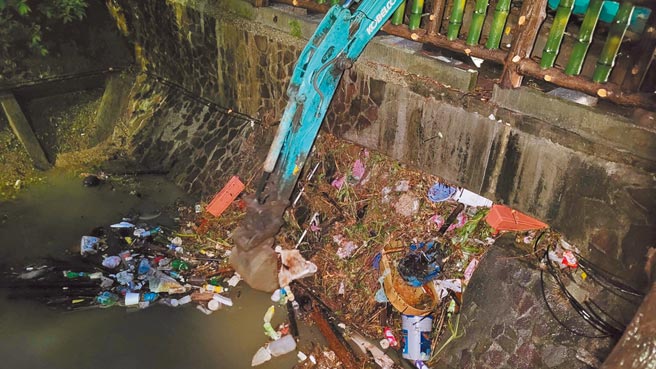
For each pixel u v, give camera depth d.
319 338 5.60
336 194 6.42
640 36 4.24
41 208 7.18
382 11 4.55
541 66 4.37
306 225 6.48
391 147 5.91
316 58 4.33
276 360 5.36
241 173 7.19
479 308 5.00
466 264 5.31
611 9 4.53
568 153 4.37
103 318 5.70
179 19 7.43
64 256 6.44
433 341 5.29
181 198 7.48
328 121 6.48
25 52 7.60
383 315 5.65
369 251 5.95
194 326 5.69
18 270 6.19
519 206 4.96
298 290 6.06
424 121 5.39
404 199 5.87
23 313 5.65
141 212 7.21
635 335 3.26
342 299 5.94
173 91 8.29
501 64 5.06
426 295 5.34
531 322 4.65
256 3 6.41
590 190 4.34
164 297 5.97
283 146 4.63
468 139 5.09
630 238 4.18
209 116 7.81
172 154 7.95
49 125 8.16
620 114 4.13
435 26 5.05
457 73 4.91
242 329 5.70
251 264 5.02
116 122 8.60
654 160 3.90
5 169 7.58
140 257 6.44
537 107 4.47
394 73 5.43
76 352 5.29
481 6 4.62
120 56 8.58
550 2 4.91
